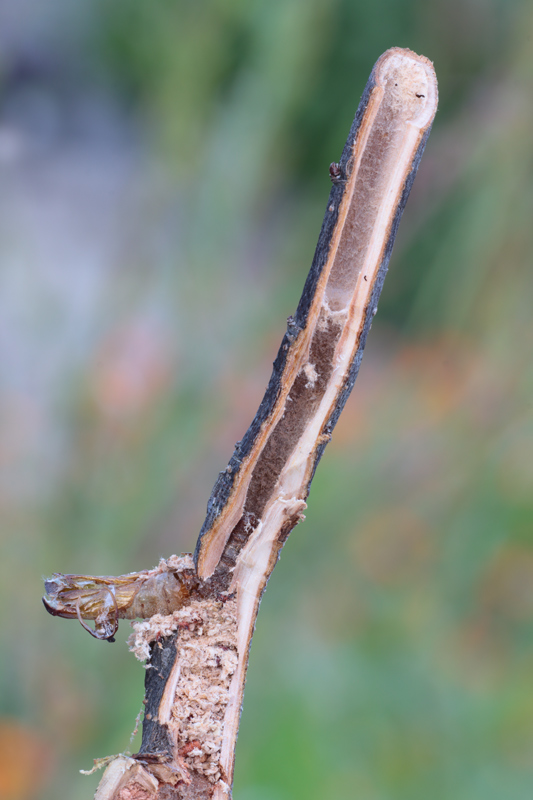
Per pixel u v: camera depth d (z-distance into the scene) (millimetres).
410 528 724
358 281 296
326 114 908
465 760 579
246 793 522
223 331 709
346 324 297
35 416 633
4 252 721
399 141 295
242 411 706
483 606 715
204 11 726
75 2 1048
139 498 623
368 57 958
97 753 544
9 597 575
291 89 738
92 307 694
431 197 738
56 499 603
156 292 710
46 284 697
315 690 602
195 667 301
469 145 701
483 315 711
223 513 301
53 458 623
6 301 689
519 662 678
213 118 725
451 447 735
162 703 300
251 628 302
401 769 568
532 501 734
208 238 721
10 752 530
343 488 733
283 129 762
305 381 298
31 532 594
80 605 302
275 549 302
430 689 633
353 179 296
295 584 685
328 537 696
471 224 693
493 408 723
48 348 664
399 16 935
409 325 811
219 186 722
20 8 1114
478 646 700
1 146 924
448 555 720
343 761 559
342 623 666
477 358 728
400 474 734
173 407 663
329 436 299
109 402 657
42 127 1012
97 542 610
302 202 846
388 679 632
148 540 621
